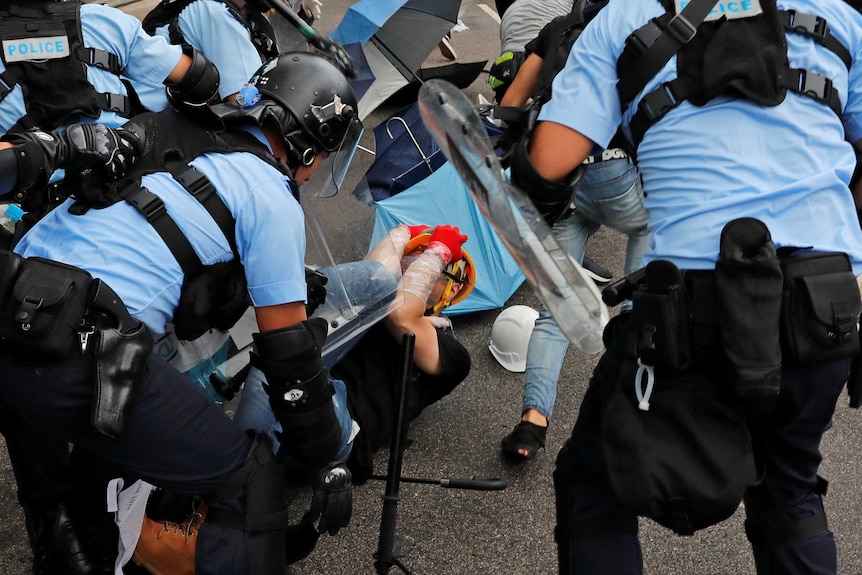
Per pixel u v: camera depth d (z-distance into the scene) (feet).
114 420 4.95
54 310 4.95
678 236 5.16
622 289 5.43
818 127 5.14
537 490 8.60
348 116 5.89
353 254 8.47
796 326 4.97
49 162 4.94
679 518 5.11
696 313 5.02
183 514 6.40
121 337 5.06
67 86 7.34
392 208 10.64
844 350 5.00
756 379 4.83
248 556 5.79
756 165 5.05
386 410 8.14
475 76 15.58
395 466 6.92
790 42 5.12
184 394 5.48
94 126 5.18
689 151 5.13
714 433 5.12
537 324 9.01
